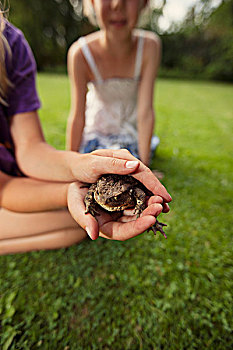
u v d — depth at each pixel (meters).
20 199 0.42
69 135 0.66
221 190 0.88
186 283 0.51
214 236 0.65
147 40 0.67
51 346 0.41
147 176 0.31
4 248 0.52
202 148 1.30
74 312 0.46
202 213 0.74
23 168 0.44
